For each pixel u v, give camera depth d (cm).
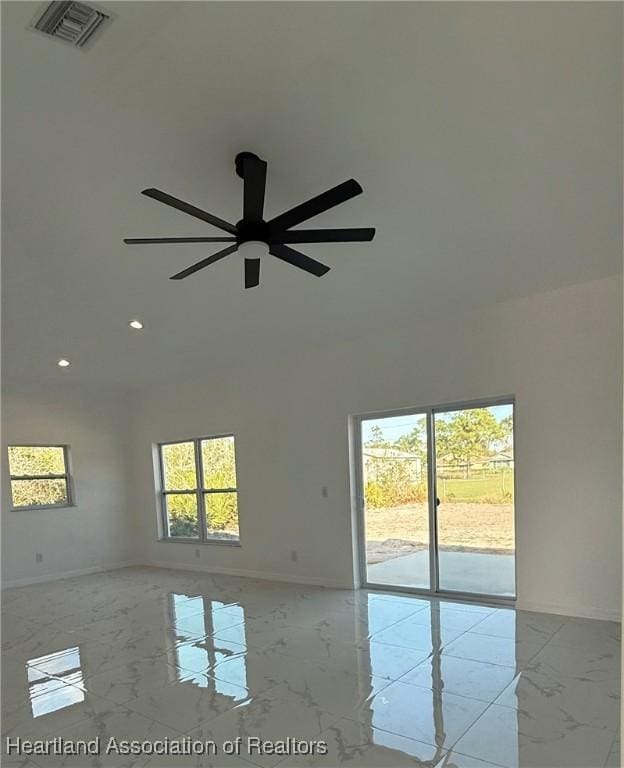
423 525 540
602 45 241
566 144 300
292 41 249
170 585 646
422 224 383
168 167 340
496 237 389
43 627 490
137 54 258
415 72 264
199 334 600
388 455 567
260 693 327
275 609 510
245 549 677
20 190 371
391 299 488
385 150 315
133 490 827
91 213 396
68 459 764
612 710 286
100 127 311
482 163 321
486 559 500
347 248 418
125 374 732
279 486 642
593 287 436
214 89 278
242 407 684
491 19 236
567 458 443
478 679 329
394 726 280
